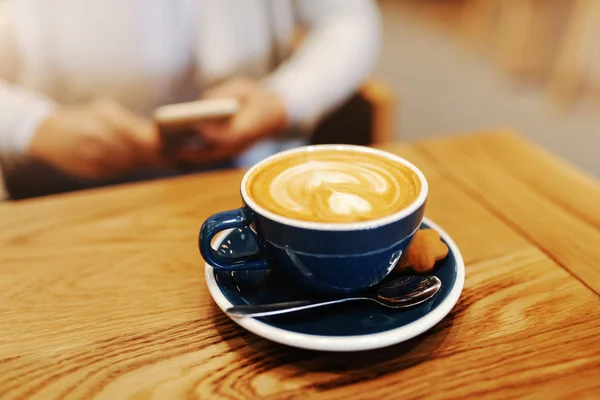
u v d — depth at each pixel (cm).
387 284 34
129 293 36
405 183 34
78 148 71
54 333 33
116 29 77
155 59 80
